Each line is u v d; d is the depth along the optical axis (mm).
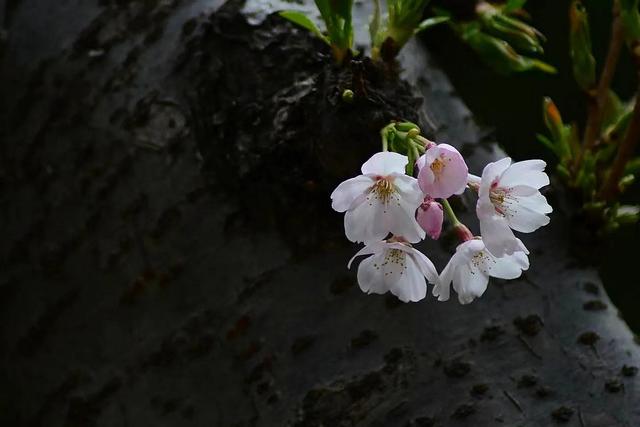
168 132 994
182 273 981
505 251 879
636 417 929
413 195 876
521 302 954
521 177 888
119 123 1009
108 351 999
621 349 945
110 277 1000
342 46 933
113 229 1003
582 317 953
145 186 996
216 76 979
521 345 944
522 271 962
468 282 902
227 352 966
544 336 946
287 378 952
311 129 942
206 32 988
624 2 990
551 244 978
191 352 974
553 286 961
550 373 939
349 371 945
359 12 1011
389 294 951
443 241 959
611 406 932
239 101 970
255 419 956
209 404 968
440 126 988
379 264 898
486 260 903
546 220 892
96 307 1004
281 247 965
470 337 944
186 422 973
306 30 967
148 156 998
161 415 979
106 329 1000
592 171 1001
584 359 941
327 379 946
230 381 964
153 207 991
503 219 881
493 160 985
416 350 943
